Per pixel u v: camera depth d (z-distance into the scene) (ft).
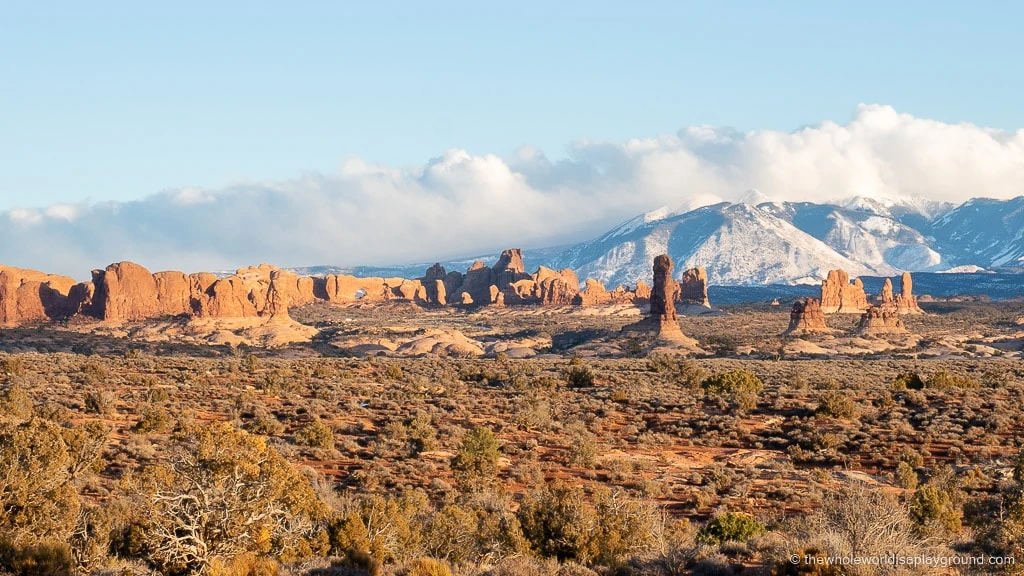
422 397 362.74
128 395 341.82
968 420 274.77
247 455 101.19
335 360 639.35
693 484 201.05
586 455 224.53
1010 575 97.30
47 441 112.68
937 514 135.23
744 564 105.40
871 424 281.54
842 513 100.78
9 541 98.58
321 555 110.52
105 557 106.73
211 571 91.04
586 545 123.75
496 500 165.89
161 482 103.86
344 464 219.20
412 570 100.17
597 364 591.37
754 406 319.27
